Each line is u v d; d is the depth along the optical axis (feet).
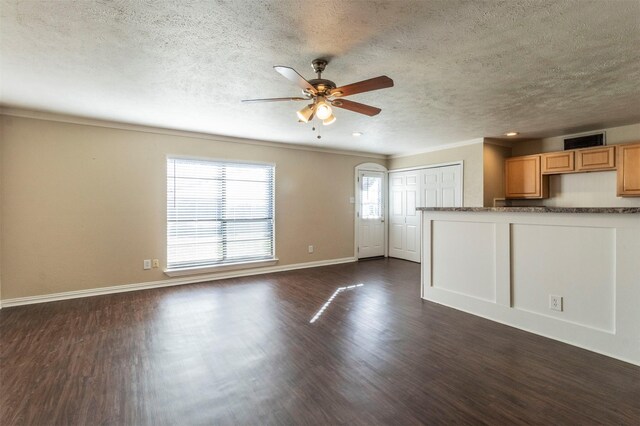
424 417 5.96
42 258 12.66
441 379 7.22
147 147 14.69
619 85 9.77
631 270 7.85
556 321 9.23
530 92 10.37
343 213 21.15
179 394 6.70
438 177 19.77
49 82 9.48
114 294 13.83
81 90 10.11
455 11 6.06
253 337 9.50
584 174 15.64
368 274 17.78
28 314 11.34
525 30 6.72
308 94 7.90
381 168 22.85
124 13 6.10
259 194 17.97
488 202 17.48
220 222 16.72
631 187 13.37
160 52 7.68
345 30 6.73
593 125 14.47
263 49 7.55
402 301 12.91
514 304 10.23
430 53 7.75
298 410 6.19
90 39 7.07
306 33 6.85
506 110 12.28
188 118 13.25
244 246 17.49
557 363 7.89
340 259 20.99
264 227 18.15
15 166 12.16
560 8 5.94
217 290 14.49
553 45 7.34
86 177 13.42
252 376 7.39
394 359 8.15
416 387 6.92
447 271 12.30
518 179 17.49
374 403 6.38
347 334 9.70
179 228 15.64
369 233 22.52
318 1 5.75
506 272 10.38
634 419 5.84
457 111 12.39
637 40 7.10
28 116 12.32
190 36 6.95
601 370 7.54
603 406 6.23
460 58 8.02
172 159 15.40
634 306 7.81
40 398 6.54
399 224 22.54
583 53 7.73
